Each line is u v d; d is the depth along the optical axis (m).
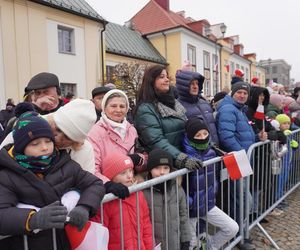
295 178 5.14
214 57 28.58
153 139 2.63
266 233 3.42
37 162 1.44
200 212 2.70
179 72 3.30
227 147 3.32
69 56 13.46
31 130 1.42
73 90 13.90
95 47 14.80
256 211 3.61
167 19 24.95
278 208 4.34
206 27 27.33
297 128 5.20
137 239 2.05
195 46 25.31
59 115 1.67
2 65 10.79
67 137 1.66
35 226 1.26
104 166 2.12
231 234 2.84
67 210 1.41
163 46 23.98
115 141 2.43
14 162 1.42
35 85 2.22
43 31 12.19
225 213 3.11
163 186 2.31
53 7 12.51
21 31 11.34
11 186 1.39
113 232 1.95
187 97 3.19
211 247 2.85
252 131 3.61
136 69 14.17
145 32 25.05
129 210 2.03
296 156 5.10
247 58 38.28
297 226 3.75
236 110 3.46
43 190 1.44
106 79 15.23
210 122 3.30
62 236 1.57
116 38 21.20
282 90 7.07
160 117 2.73
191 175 2.61
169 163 2.39
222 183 2.96
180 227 2.44
